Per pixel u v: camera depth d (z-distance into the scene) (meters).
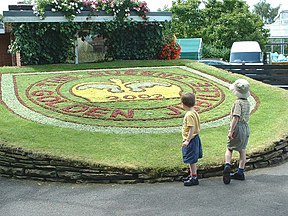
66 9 16.80
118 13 17.53
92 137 8.27
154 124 9.55
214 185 6.55
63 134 8.34
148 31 18.41
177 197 6.06
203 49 38.66
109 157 7.11
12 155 7.16
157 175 6.75
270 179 6.88
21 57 16.81
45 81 13.49
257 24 42.44
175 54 18.72
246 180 6.81
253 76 16.42
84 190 6.48
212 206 5.70
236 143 6.63
